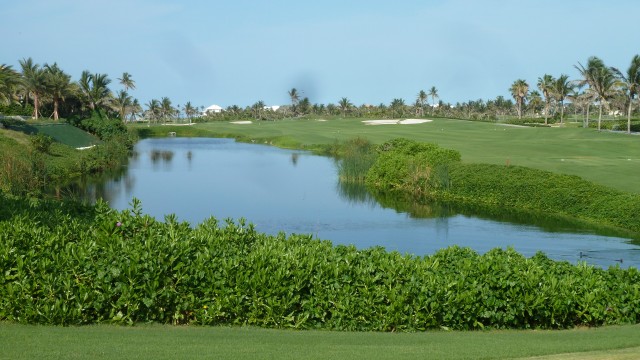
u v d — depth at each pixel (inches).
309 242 514.3
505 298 438.0
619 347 361.7
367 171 2082.9
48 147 2329.0
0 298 387.9
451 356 328.5
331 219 1337.4
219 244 462.6
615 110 5315.0
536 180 1612.9
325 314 416.5
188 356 315.3
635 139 3002.0
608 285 475.2
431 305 419.8
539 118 5885.8
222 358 313.3
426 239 1111.6
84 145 3223.4
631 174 1775.3
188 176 2194.9
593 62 3732.8
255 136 4439.0
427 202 1644.9
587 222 1320.1
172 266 411.8
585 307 450.6
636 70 3398.1
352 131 4345.5
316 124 5452.8
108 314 401.1
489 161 2138.3
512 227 1251.2
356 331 412.2
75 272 400.8
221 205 1521.9
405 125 4776.1
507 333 423.5
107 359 305.4
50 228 504.4
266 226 1243.8
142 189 1824.6
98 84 4271.7
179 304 407.2
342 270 427.5
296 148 3612.2
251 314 412.8
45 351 317.1
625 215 1272.1
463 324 431.5
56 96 3917.3
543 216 1409.9
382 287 421.4
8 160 1481.3
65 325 386.9
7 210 582.6
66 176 2139.5
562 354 337.7
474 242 1077.1
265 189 1852.9
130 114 6633.9
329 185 1971.0
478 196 1684.3
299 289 418.6
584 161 2142.0
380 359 318.7
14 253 404.8
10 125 2669.8
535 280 444.5
